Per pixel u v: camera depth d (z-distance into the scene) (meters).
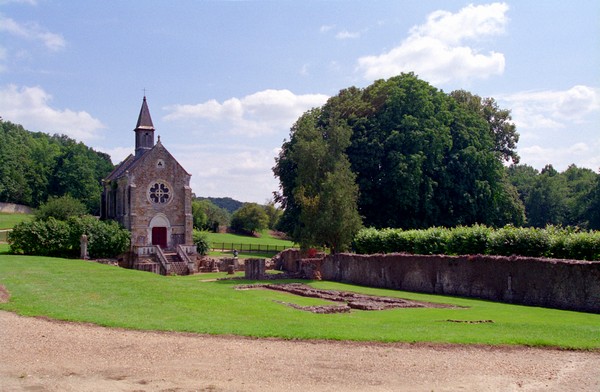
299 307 24.33
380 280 38.22
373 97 65.69
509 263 29.38
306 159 50.06
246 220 109.69
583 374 12.70
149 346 14.59
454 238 36.91
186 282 30.30
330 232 46.22
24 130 137.00
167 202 57.47
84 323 17.28
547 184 103.81
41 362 12.87
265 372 12.42
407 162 56.09
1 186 100.69
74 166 110.81
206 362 13.16
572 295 26.05
